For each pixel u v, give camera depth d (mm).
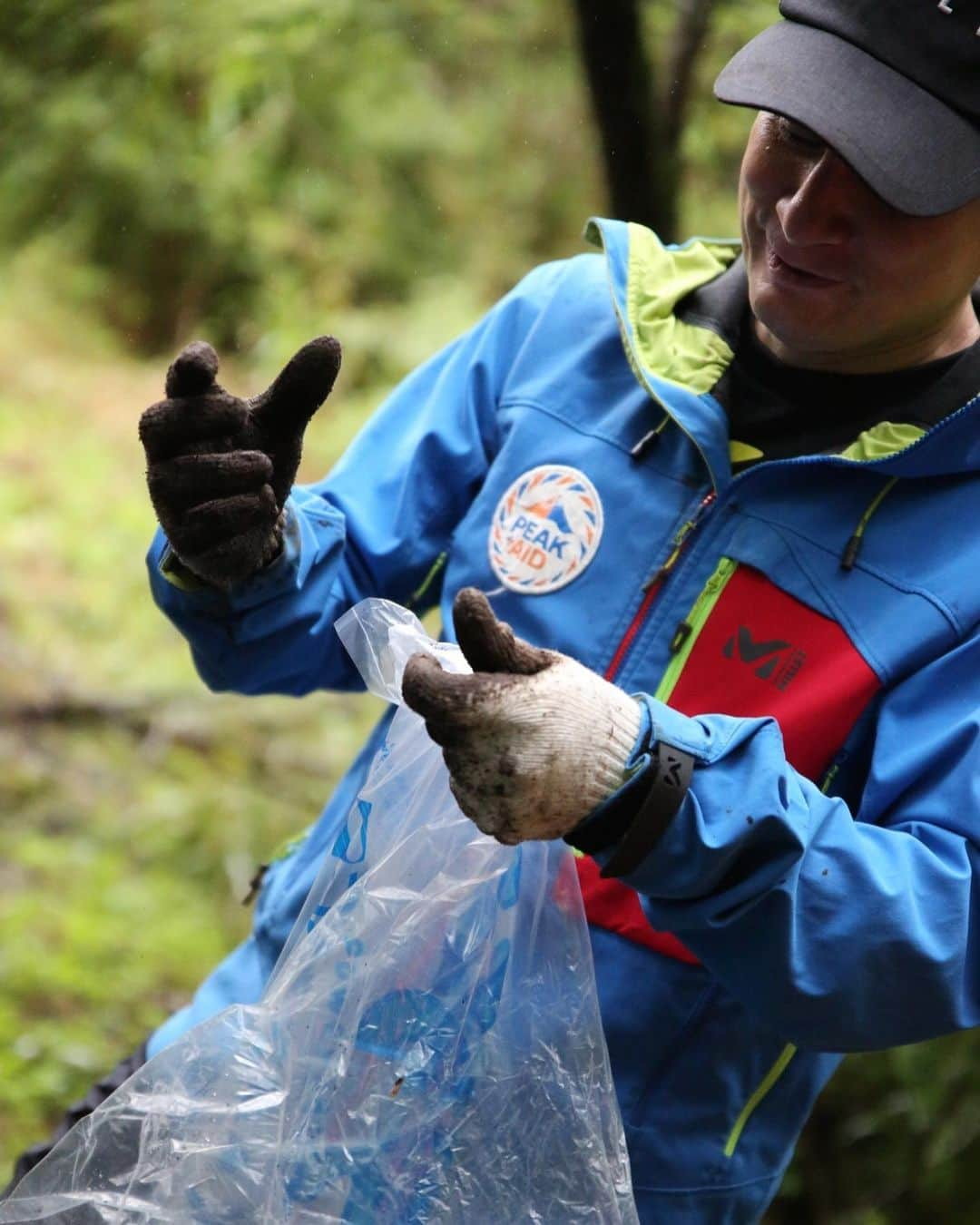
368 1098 1533
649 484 1780
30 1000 3742
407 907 1558
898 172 1511
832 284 1604
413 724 1607
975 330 1783
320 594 1807
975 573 1627
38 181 6625
